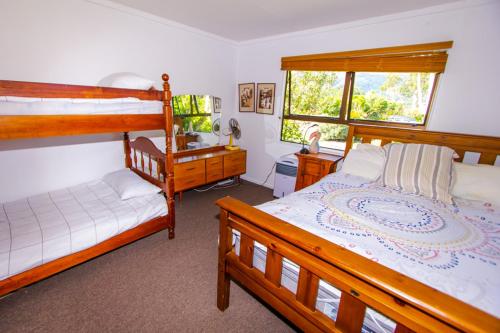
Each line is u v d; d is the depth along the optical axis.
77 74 2.33
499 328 0.57
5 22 1.91
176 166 2.92
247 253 1.27
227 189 3.73
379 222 1.40
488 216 1.55
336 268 0.87
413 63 2.35
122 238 1.90
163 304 1.57
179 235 2.39
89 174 2.59
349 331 0.90
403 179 2.00
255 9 2.44
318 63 2.97
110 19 2.44
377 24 2.53
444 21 2.18
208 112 3.64
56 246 1.53
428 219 1.47
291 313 1.11
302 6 2.32
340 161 2.93
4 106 1.33
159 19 2.78
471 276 0.96
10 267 1.36
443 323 0.65
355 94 2.91
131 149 2.85
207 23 2.95
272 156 3.76
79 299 1.58
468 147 2.11
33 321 1.41
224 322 1.46
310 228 1.28
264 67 3.57
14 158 2.13
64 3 2.15
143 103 1.90
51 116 1.48
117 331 1.37
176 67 3.11
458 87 2.20
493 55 2.02
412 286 0.71
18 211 1.83
